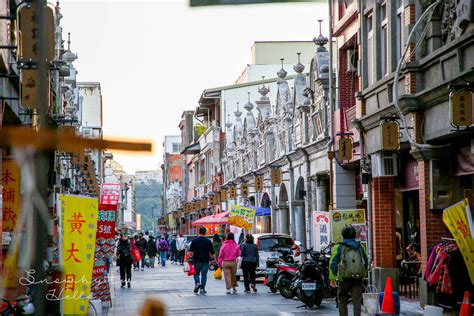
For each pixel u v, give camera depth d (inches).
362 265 912.3
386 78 1311.5
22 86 908.6
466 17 1010.7
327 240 1574.8
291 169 2381.9
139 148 227.3
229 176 3629.4
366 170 1459.2
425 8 1194.0
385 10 1391.5
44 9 236.8
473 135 1071.0
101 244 1232.8
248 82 4128.9
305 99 2199.8
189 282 1984.5
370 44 1482.5
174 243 3617.1
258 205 2940.5
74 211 840.9
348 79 1796.3
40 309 228.5
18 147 222.2
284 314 1146.7
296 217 2388.0
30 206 239.0
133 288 1765.5
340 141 1606.8
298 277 1270.9
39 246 229.5
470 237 948.6
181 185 6309.1
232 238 1576.0
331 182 1659.7
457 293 1035.9
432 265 1059.9
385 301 1051.3
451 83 1026.1
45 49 235.1
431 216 1173.1
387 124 1222.9
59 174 1940.2
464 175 1144.2
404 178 1381.6
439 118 1110.4
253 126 3191.4
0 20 968.9
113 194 2765.7
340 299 930.1
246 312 1180.5
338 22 1769.2
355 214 1412.4
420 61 1175.0
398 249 1542.8
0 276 642.8
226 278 1556.3
